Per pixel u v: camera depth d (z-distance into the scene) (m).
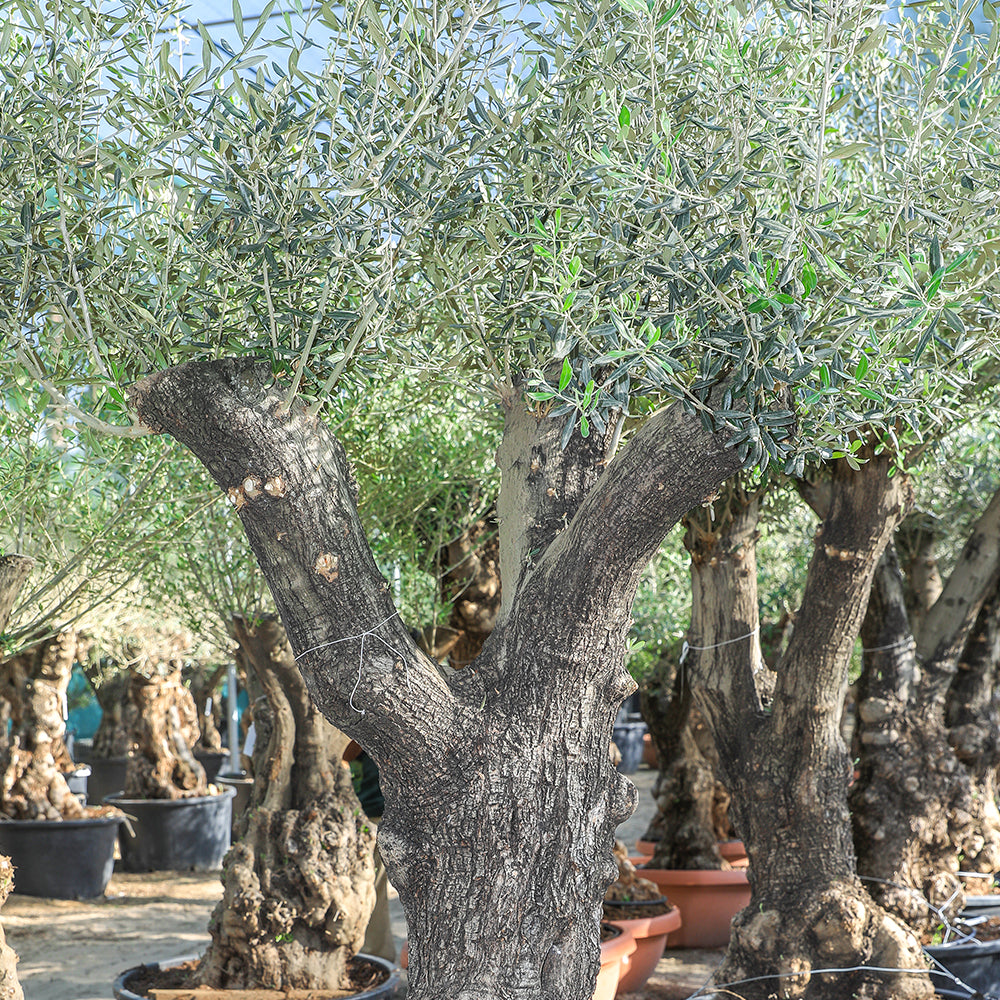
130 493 4.05
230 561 4.92
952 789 5.06
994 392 4.26
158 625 7.99
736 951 4.42
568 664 2.61
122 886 9.52
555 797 2.59
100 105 2.42
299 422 2.52
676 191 2.18
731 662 4.53
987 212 2.43
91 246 2.52
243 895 4.72
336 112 2.30
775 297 2.12
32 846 8.77
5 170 2.50
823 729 4.35
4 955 3.63
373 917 6.18
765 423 2.29
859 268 2.60
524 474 2.94
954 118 2.50
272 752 4.99
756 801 4.45
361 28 2.41
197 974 4.88
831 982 4.23
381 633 2.55
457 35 2.45
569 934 2.57
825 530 4.22
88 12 2.34
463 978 2.51
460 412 5.00
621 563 2.58
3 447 3.97
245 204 2.28
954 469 6.05
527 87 2.44
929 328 2.17
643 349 2.16
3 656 3.92
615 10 2.55
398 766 2.60
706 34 2.53
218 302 2.54
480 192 2.63
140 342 2.59
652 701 7.42
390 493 4.95
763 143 2.39
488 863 2.54
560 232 2.52
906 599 7.11
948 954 4.67
